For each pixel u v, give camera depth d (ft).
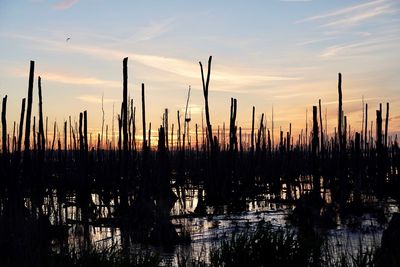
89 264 30.94
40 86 70.03
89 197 86.63
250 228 63.77
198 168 155.02
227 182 102.53
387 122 128.06
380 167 107.14
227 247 33.22
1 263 33.71
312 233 48.21
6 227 39.01
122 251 33.35
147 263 32.24
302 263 32.32
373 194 104.58
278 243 32.73
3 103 62.03
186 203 103.45
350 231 60.34
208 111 101.30
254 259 32.27
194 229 64.69
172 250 49.42
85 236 46.26
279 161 155.02
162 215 57.11
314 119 85.25
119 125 83.87
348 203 85.25
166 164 89.40
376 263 31.50
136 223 58.23
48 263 31.55
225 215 81.10
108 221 67.00
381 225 65.51
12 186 47.52
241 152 147.84
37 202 56.70
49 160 105.91
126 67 69.31
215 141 108.58
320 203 77.15
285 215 80.23
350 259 38.73
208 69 99.55
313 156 83.76
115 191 87.92
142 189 77.46
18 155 50.62
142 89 85.76
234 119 107.04
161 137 78.54
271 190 120.98
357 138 113.09
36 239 37.81
